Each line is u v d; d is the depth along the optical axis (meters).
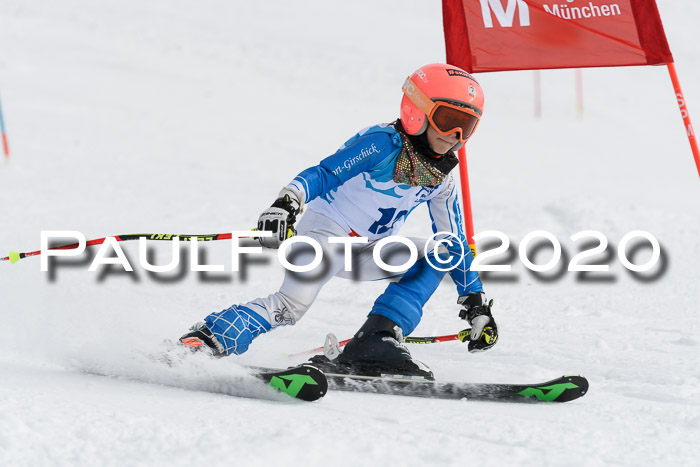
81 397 9.59
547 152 51.66
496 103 69.81
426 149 11.55
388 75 77.38
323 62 80.19
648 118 67.19
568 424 9.25
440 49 87.25
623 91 75.75
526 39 16.70
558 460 7.73
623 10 16.61
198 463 7.20
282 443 7.73
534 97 72.62
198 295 18.09
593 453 8.08
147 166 39.06
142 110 56.84
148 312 15.80
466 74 11.48
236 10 99.44
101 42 80.75
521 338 14.92
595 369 12.55
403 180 11.59
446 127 11.22
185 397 9.97
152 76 70.19
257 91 68.50
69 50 75.94
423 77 11.27
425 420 9.28
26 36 79.31
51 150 41.69
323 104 65.50
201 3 101.19
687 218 26.38
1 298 16.22
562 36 16.72
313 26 94.12
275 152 45.72
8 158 38.38
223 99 64.12
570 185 39.84
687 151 55.34
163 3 99.44
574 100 71.94
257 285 19.38
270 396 10.05
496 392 10.45
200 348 11.14
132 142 45.47
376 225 11.97
